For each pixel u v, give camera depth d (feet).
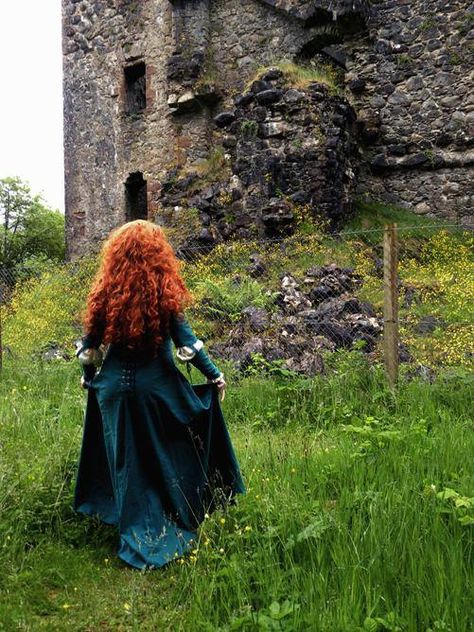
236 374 21.71
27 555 9.39
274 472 11.92
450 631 6.89
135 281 9.74
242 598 7.86
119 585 8.87
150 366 9.86
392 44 41.75
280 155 37.47
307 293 28.99
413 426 14.28
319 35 43.55
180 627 7.59
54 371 23.44
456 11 39.93
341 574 8.03
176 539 9.60
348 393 18.38
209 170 44.11
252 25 46.16
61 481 11.36
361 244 34.65
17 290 39.04
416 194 41.11
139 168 50.47
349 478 11.30
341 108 38.24
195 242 38.75
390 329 18.63
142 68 51.24
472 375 18.53
